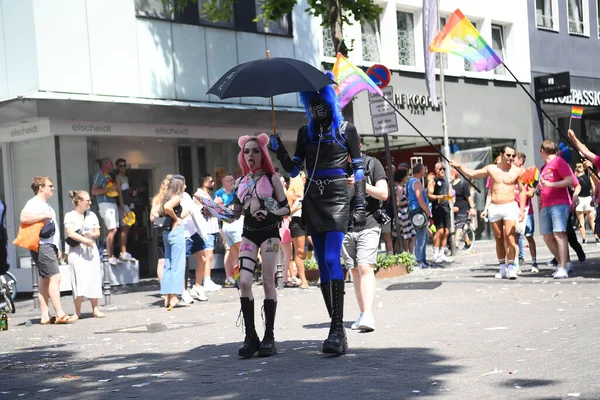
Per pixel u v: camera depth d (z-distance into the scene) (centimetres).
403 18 3406
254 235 1028
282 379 844
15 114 2216
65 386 886
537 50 3906
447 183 2647
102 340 1278
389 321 1241
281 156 1008
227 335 1235
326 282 1002
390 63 3294
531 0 3894
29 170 2358
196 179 2609
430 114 3416
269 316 1014
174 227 1694
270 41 2841
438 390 749
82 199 1638
